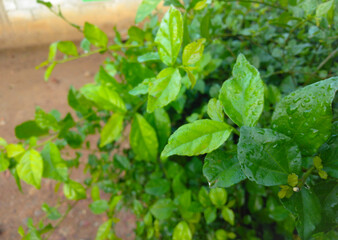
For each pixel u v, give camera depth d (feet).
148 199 1.38
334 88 0.40
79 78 3.60
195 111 1.25
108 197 2.31
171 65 0.57
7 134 2.94
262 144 0.42
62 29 4.29
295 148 0.42
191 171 1.29
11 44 4.31
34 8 4.13
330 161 0.46
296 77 1.12
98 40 1.05
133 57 1.28
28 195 2.46
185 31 0.86
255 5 1.29
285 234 1.11
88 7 4.21
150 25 1.40
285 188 0.42
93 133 1.39
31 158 0.93
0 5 4.04
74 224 2.24
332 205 0.46
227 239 1.26
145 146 1.09
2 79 3.73
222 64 1.27
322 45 0.97
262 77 1.10
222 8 1.28
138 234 1.37
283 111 0.44
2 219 2.31
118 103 1.02
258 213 1.20
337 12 0.77
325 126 0.42
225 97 0.49
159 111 1.08
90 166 1.50
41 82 3.61
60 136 1.17
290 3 0.93
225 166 0.47
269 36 1.16
